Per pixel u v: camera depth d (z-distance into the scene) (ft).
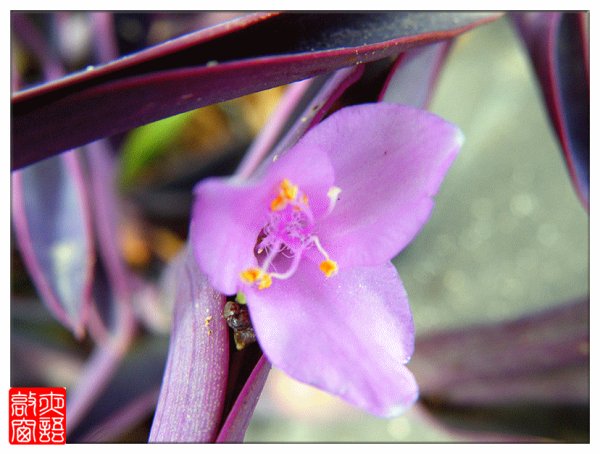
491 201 0.45
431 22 0.27
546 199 0.45
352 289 0.24
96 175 0.38
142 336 0.40
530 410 0.39
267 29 0.24
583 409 0.38
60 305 0.34
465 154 0.46
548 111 0.32
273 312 0.23
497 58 0.48
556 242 0.44
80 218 0.35
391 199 0.24
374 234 0.24
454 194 0.45
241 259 0.23
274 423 0.42
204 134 0.47
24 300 0.41
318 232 0.24
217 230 0.21
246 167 0.30
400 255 0.44
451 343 0.40
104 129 0.24
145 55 0.23
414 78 0.31
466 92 0.47
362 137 0.24
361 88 0.26
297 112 0.29
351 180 0.24
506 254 0.44
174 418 0.24
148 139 0.42
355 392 0.22
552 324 0.38
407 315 0.24
